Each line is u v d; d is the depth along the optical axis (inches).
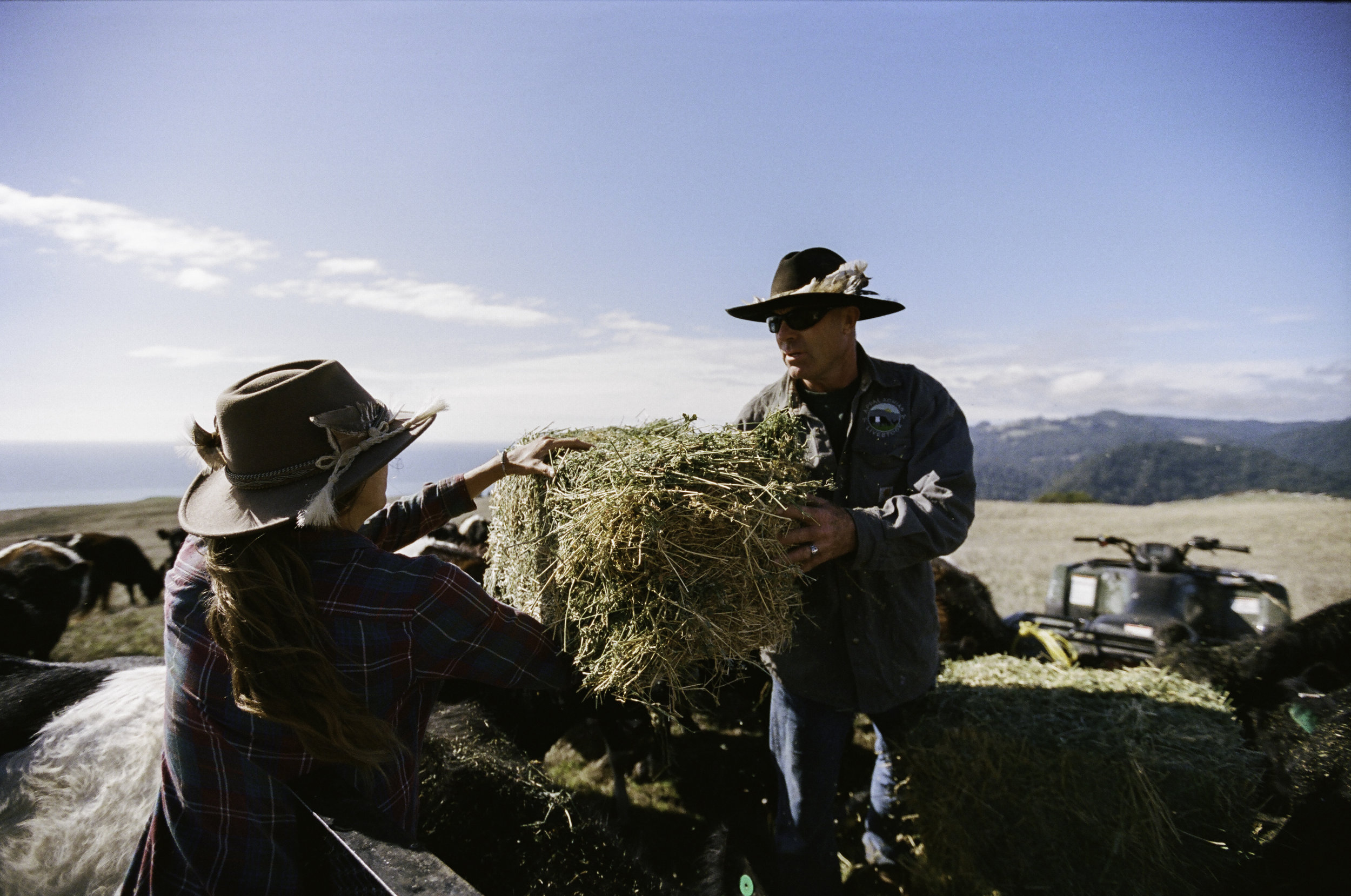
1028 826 97.5
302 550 54.3
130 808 81.3
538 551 76.6
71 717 93.3
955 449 92.0
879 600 93.9
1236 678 137.5
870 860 117.6
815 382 98.3
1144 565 208.5
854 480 95.6
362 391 59.8
